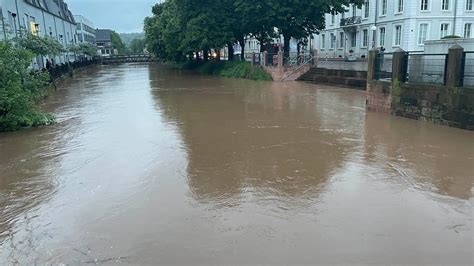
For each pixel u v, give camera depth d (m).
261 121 12.81
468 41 13.23
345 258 4.62
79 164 8.48
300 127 11.80
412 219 5.62
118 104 17.52
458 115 11.00
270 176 7.49
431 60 11.90
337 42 49.03
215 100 18.30
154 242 5.07
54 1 44.28
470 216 5.71
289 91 21.77
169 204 6.26
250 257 4.68
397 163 8.18
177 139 10.48
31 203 6.48
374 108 14.42
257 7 28.86
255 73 30.50
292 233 5.23
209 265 4.53
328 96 19.22
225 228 5.41
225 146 9.69
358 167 7.96
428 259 4.59
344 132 11.05
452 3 36.31
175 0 35.69
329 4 28.61
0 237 5.36
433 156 8.60
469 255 4.68
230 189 6.86
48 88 22.06
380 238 5.08
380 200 6.30
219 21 33.47
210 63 41.72
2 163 8.70
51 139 10.78
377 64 14.23
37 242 5.19
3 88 11.58
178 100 18.55
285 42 32.06
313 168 7.93
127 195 6.68
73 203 6.41
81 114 14.91
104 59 80.38
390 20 38.75
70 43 50.81
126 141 10.38
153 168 8.07
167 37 45.00
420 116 12.35
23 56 12.42
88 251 4.91
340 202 6.23
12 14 23.34
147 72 45.47
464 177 7.31
